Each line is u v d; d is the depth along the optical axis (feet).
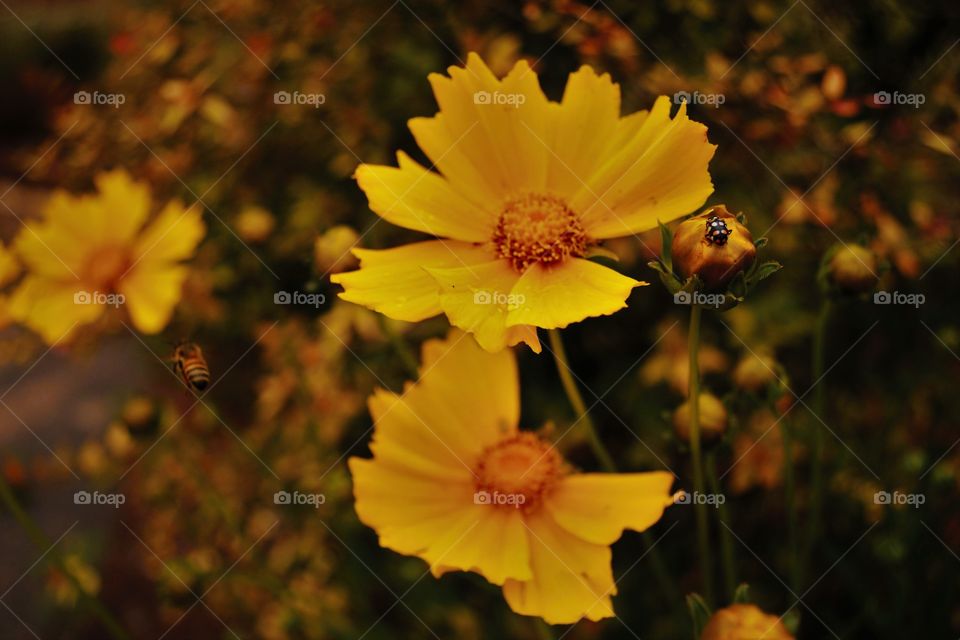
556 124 0.77
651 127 0.75
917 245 1.26
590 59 1.28
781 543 1.23
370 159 1.50
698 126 0.74
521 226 0.75
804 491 1.21
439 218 0.76
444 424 0.82
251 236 1.28
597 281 0.73
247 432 1.54
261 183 1.65
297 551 1.25
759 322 1.28
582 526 0.79
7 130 4.01
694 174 0.74
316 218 1.54
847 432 1.24
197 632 1.77
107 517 2.00
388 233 1.51
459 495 0.81
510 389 0.83
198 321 1.68
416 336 1.36
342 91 1.53
